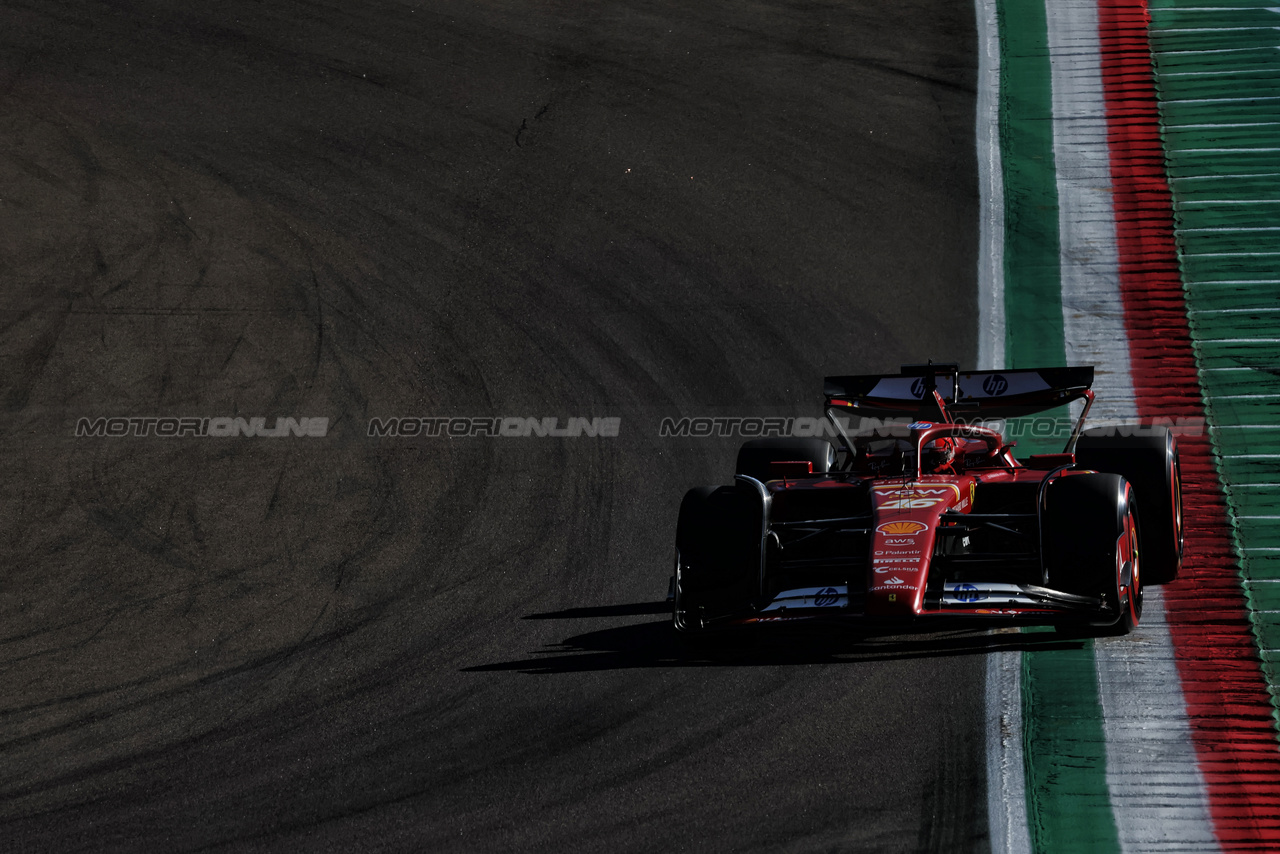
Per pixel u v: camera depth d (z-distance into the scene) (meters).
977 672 26.88
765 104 64.25
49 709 30.56
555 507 39.69
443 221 58.16
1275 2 66.81
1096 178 56.25
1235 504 35.44
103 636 34.19
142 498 41.94
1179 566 30.00
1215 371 43.84
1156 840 21.42
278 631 33.66
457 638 32.12
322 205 59.59
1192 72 62.25
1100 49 65.25
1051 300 49.59
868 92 64.44
